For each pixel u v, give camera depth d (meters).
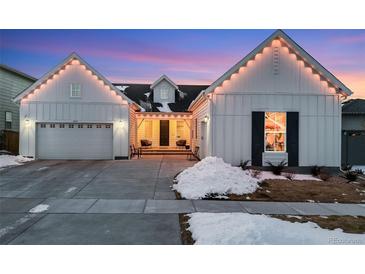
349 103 19.03
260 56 13.70
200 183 9.47
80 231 5.71
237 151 13.59
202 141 16.83
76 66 17.11
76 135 17.20
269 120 13.79
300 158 13.71
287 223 6.04
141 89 25.02
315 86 13.84
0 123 19.98
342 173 13.58
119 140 17.31
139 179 11.25
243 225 5.62
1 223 6.18
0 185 10.04
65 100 17.06
